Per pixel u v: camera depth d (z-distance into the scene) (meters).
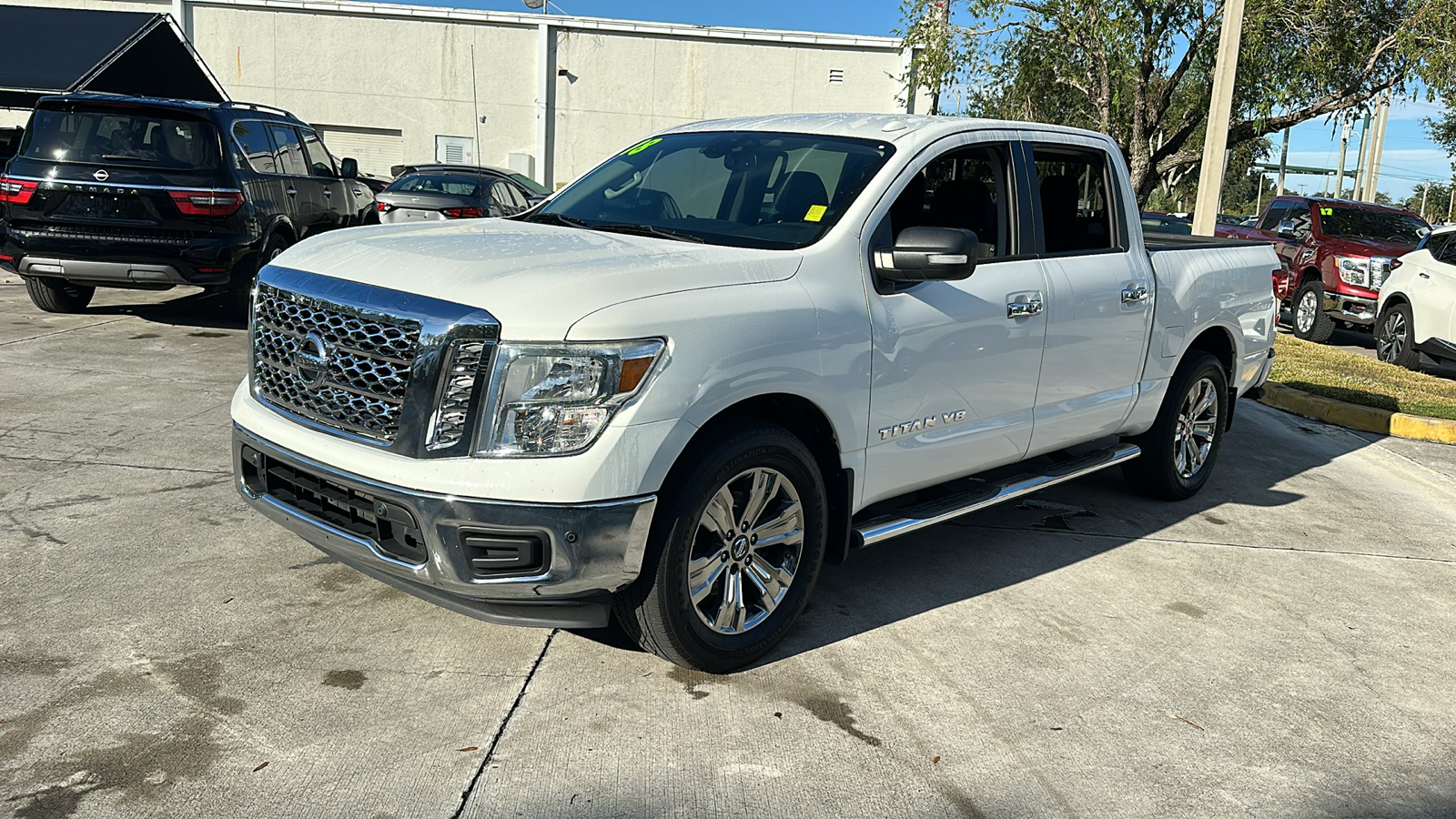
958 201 4.29
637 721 3.19
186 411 6.25
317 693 3.22
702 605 3.49
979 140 4.37
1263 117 14.83
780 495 3.60
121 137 8.33
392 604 3.88
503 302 3.02
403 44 28.17
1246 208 81.12
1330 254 13.72
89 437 5.62
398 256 3.40
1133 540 5.20
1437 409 8.62
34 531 4.32
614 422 3.03
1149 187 16.11
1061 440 4.85
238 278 8.76
